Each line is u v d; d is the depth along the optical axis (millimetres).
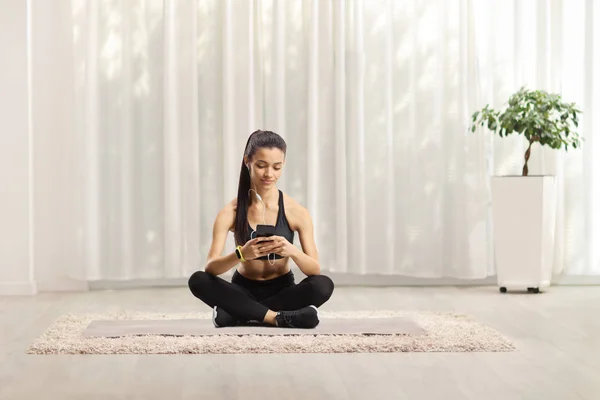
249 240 4051
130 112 5711
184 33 5738
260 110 5801
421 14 5812
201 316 4586
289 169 5844
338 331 3951
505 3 5844
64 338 3893
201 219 5824
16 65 5707
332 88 5809
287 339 3781
